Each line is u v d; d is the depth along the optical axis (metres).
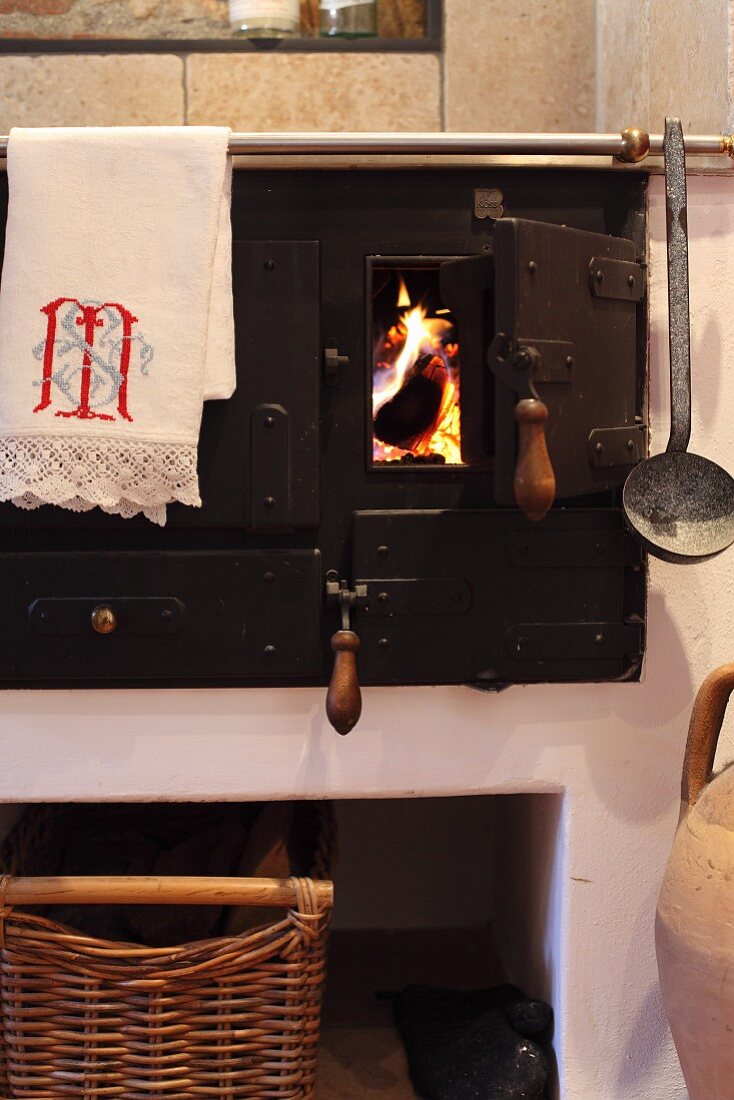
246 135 1.05
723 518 1.07
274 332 1.08
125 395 1.03
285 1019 1.12
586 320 1.05
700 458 1.08
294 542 1.12
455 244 1.11
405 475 1.12
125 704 1.14
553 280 1.01
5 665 1.11
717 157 1.13
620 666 1.15
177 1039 1.10
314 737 1.16
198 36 1.53
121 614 1.11
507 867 1.54
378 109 1.54
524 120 1.56
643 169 1.12
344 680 1.04
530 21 1.55
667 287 1.11
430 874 1.69
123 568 1.10
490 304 1.05
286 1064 1.12
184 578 1.11
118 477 1.03
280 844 1.25
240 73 1.52
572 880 1.19
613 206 1.13
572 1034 1.20
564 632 1.13
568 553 1.13
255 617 1.12
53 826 1.39
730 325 1.17
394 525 1.11
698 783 1.05
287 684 1.15
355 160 1.09
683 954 0.97
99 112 1.52
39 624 1.10
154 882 1.08
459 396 1.14
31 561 1.10
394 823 1.69
